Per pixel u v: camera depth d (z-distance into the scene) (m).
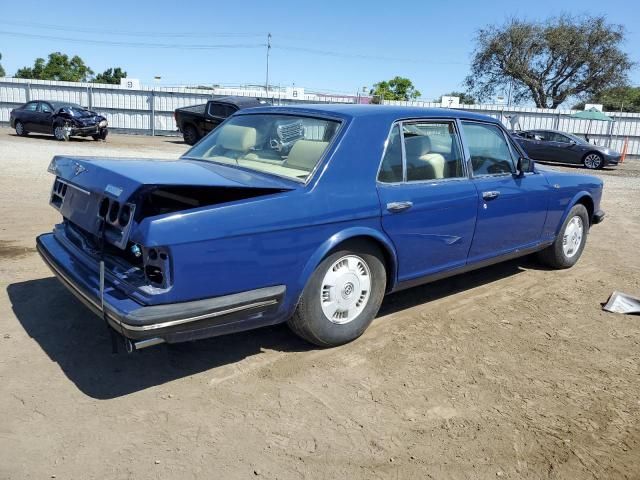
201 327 3.06
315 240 3.49
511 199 4.94
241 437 2.91
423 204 4.09
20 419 2.96
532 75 41.00
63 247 3.87
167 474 2.61
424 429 3.05
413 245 4.13
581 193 5.98
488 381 3.60
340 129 3.79
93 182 3.22
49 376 3.40
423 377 3.61
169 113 27.97
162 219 2.87
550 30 39.88
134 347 2.93
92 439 2.83
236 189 3.18
